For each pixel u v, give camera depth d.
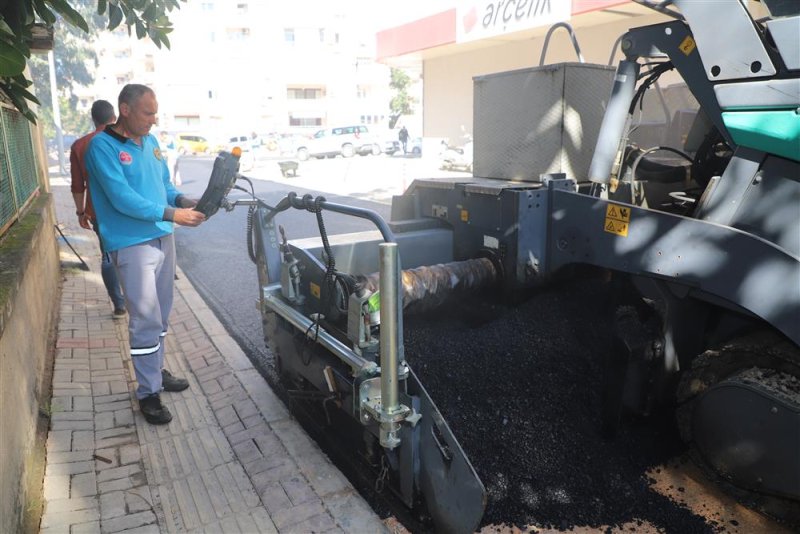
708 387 2.57
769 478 2.33
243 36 50.88
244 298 5.64
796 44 2.11
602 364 3.13
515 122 3.68
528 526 2.47
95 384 3.74
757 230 2.34
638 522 2.50
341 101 53.97
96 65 42.19
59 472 2.82
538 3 14.73
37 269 4.14
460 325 3.55
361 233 3.66
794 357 2.31
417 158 27.91
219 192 3.15
